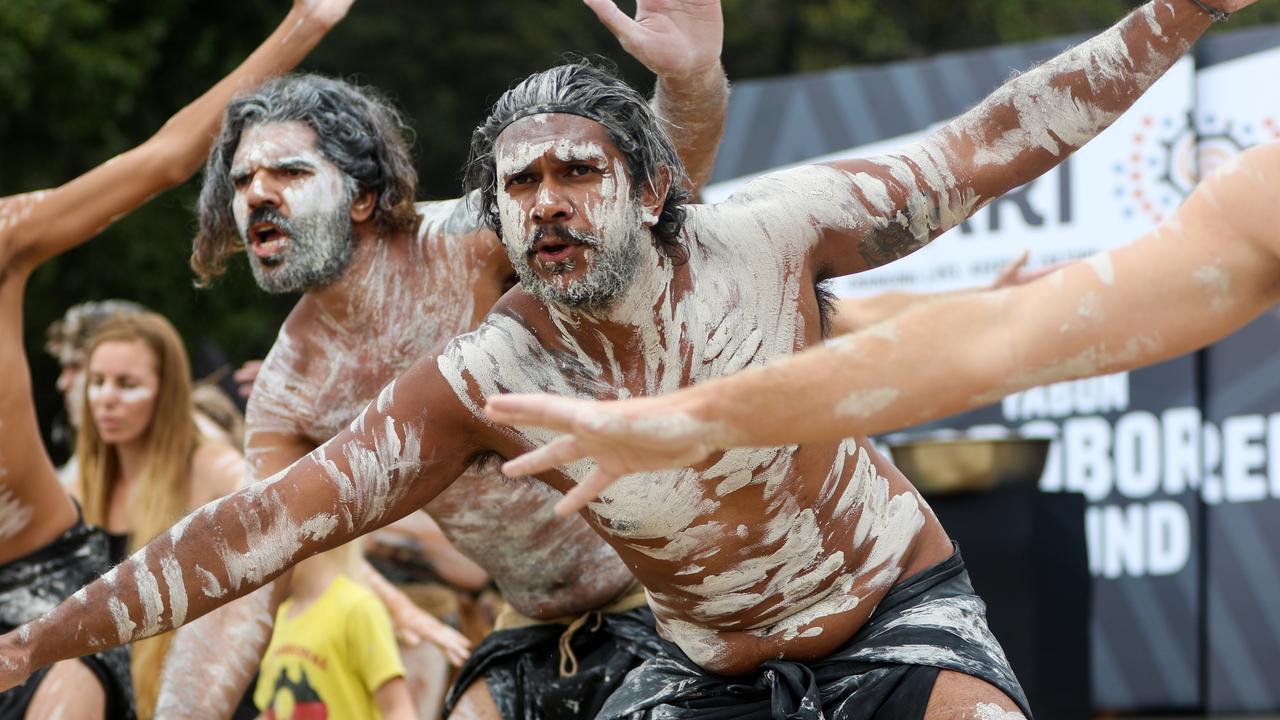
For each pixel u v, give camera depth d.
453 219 7.46
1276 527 14.82
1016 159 6.03
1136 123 15.29
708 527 5.98
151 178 8.05
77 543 8.75
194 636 8.05
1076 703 11.81
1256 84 15.05
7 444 8.25
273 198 7.26
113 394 10.02
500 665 7.88
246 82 8.14
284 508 5.82
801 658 6.24
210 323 29.36
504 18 34.00
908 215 6.00
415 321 7.43
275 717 9.66
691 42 6.75
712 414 4.17
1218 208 4.14
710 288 5.79
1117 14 37.56
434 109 33.62
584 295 5.50
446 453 5.95
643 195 5.59
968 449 11.56
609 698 6.81
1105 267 4.17
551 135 5.45
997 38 37.16
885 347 4.21
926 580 6.25
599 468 4.25
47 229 8.04
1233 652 14.92
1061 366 4.16
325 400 7.53
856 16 36.12
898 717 5.89
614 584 7.68
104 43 28.72
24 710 8.41
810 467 5.96
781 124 16.84
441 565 11.57
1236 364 14.98
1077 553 11.93
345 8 8.26
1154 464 15.20
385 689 9.51
